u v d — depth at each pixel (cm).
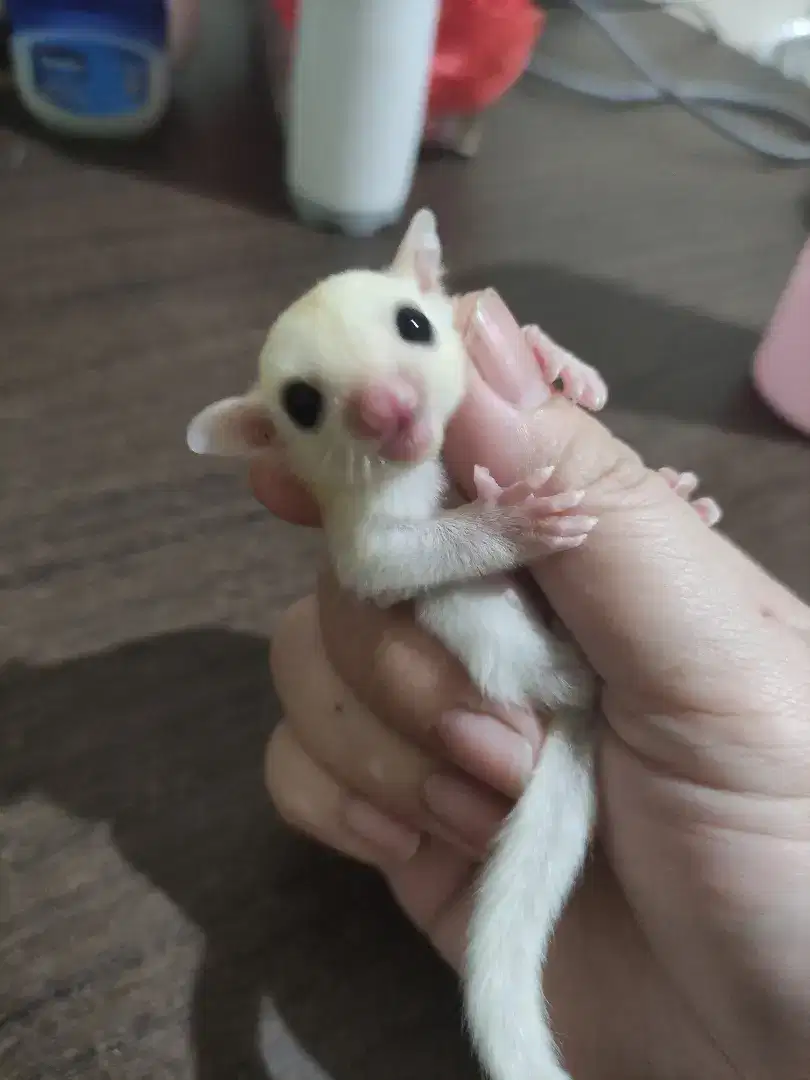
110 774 14
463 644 12
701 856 11
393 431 11
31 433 17
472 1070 12
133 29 23
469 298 13
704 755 11
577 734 12
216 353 19
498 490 12
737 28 33
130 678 15
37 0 22
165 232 22
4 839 13
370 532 12
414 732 13
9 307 20
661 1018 12
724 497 18
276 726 14
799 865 11
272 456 12
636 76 31
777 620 11
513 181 26
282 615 15
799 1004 11
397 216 23
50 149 24
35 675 14
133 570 16
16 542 16
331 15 19
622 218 25
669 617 11
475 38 24
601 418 19
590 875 13
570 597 12
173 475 17
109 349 19
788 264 24
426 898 13
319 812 13
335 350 11
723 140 29
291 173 23
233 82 28
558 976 13
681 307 22
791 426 20
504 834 12
